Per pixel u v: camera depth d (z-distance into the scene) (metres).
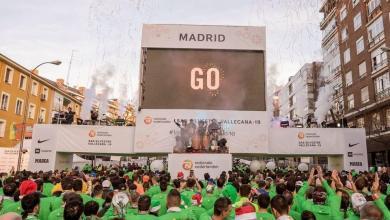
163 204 6.05
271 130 18.59
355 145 18.55
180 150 17.69
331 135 18.62
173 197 4.54
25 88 37.28
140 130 17.95
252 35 18.98
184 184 7.75
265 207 4.26
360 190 5.84
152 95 18.30
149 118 18.05
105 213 5.09
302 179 9.34
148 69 18.55
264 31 19.05
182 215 4.43
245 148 17.95
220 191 7.01
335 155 19.11
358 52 35.28
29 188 6.05
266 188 7.48
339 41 40.34
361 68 34.59
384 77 30.17
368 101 32.81
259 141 18.02
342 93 39.53
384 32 29.97
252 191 5.82
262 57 18.86
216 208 3.93
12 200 5.54
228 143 17.92
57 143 18.17
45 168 17.91
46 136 18.23
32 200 4.27
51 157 18.00
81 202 3.78
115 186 6.54
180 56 18.70
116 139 18.30
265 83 18.61
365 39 33.75
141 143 17.84
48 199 5.40
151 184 9.16
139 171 11.58
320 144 18.56
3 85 33.34
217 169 16.39
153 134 17.91
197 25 18.97
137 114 18.09
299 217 4.99
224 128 18.00
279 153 18.42
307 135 18.61
